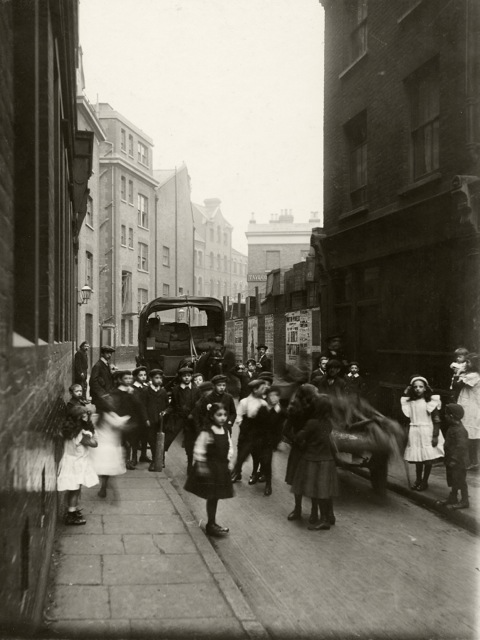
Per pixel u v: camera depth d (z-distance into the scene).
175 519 7.05
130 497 8.13
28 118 3.83
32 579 3.25
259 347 16.05
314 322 20.33
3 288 2.36
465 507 7.35
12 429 2.39
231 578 5.20
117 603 4.62
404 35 12.92
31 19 3.90
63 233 9.27
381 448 8.22
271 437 8.74
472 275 10.50
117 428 8.61
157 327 18.22
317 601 4.96
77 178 14.39
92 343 33.22
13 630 2.40
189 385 10.35
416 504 8.07
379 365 14.29
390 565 5.80
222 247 66.81
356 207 15.80
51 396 5.00
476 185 10.17
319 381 10.02
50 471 5.05
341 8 16.06
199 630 4.21
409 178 12.98
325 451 6.97
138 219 45.81
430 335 12.23
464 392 9.38
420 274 12.66
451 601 4.94
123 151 43.09
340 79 16.00
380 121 14.02
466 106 10.38
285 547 6.34
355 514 7.59
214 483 6.68
